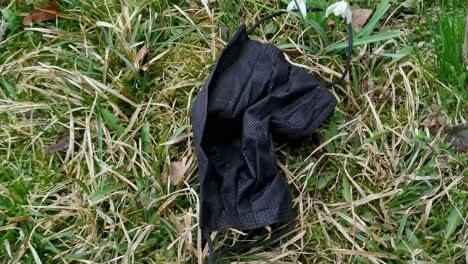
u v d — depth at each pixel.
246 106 0.72
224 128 0.73
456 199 0.70
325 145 0.73
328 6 0.77
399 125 0.74
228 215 0.69
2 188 0.72
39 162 0.74
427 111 0.75
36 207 0.70
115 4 0.82
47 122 0.76
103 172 0.72
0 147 0.75
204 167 0.68
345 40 0.77
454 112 0.74
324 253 0.68
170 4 0.83
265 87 0.73
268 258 0.68
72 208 0.70
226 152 0.72
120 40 0.79
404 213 0.70
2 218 0.70
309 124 0.72
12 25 0.82
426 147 0.72
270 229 0.69
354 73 0.76
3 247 0.69
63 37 0.81
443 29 0.75
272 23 0.80
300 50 0.78
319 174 0.72
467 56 0.75
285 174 0.72
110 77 0.78
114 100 0.76
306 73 0.74
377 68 0.77
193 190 0.70
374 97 0.76
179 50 0.79
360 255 0.68
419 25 0.79
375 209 0.70
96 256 0.68
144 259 0.68
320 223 0.69
